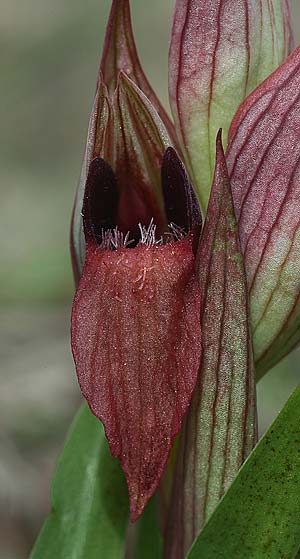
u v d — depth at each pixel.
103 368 0.15
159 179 0.16
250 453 0.16
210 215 0.15
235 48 0.16
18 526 0.25
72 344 0.15
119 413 0.15
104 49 0.16
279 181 0.16
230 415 0.16
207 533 0.16
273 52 0.16
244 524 0.16
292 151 0.16
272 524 0.16
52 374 0.29
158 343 0.15
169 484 0.17
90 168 0.16
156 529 0.18
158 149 0.16
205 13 0.16
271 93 0.16
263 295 0.16
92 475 0.17
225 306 0.16
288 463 0.15
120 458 0.15
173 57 0.17
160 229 0.16
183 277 0.15
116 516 0.17
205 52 0.16
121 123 0.16
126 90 0.16
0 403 0.27
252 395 0.16
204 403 0.16
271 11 0.16
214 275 0.16
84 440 0.17
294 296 0.16
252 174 0.16
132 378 0.15
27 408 0.27
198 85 0.16
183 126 0.17
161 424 0.15
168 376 0.15
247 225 0.16
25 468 0.25
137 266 0.15
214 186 0.15
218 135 0.15
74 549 0.17
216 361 0.16
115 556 0.17
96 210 0.16
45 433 0.27
